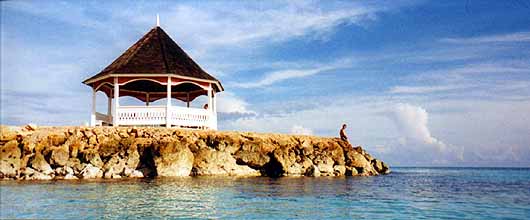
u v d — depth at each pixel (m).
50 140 24.88
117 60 32.22
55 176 23.52
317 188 20.38
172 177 24.08
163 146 24.75
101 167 24.20
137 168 24.70
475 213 14.14
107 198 15.88
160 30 34.47
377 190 20.42
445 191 20.73
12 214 12.86
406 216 13.54
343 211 14.30
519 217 13.48
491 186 24.44
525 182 28.36
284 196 17.38
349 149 32.31
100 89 32.44
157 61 30.50
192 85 35.16
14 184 20.12
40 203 14.76
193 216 12.98
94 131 25.97
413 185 24.08
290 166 27.92
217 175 25.75
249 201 15.92
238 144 27.73
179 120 29.31
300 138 31.00
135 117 28.81
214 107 34.50
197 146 26.62
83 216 12.70
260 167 27.61
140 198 15.98
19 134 24.83
